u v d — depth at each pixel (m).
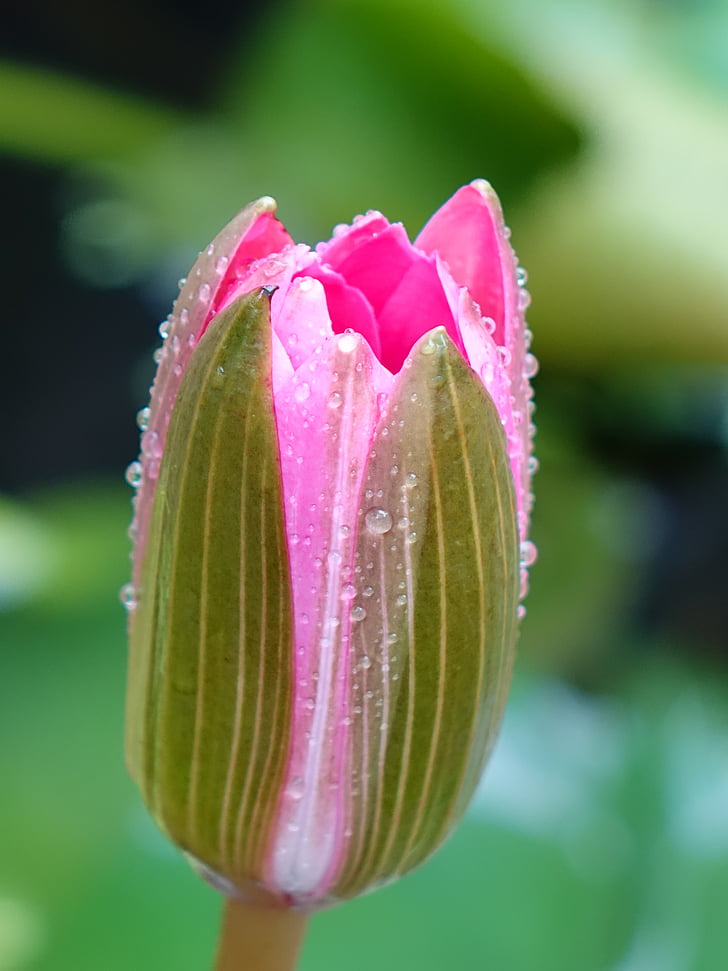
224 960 0.29
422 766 0.27
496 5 0.54
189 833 0.28
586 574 0.56
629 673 0.54
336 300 0.27
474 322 0.27
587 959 0.39
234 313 0.26
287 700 0.27
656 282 0.52
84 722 0.45
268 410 0.26
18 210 0.81
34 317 0.82
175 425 0.26
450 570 0.27
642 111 0.58
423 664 0.27
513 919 0.40
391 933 0.39
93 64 0.84
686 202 0.54
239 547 0.26
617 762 0.45
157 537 0.27
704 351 0.52
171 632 0.27
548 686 0.50
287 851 0.27
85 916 0.39
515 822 0.42
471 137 0.56
